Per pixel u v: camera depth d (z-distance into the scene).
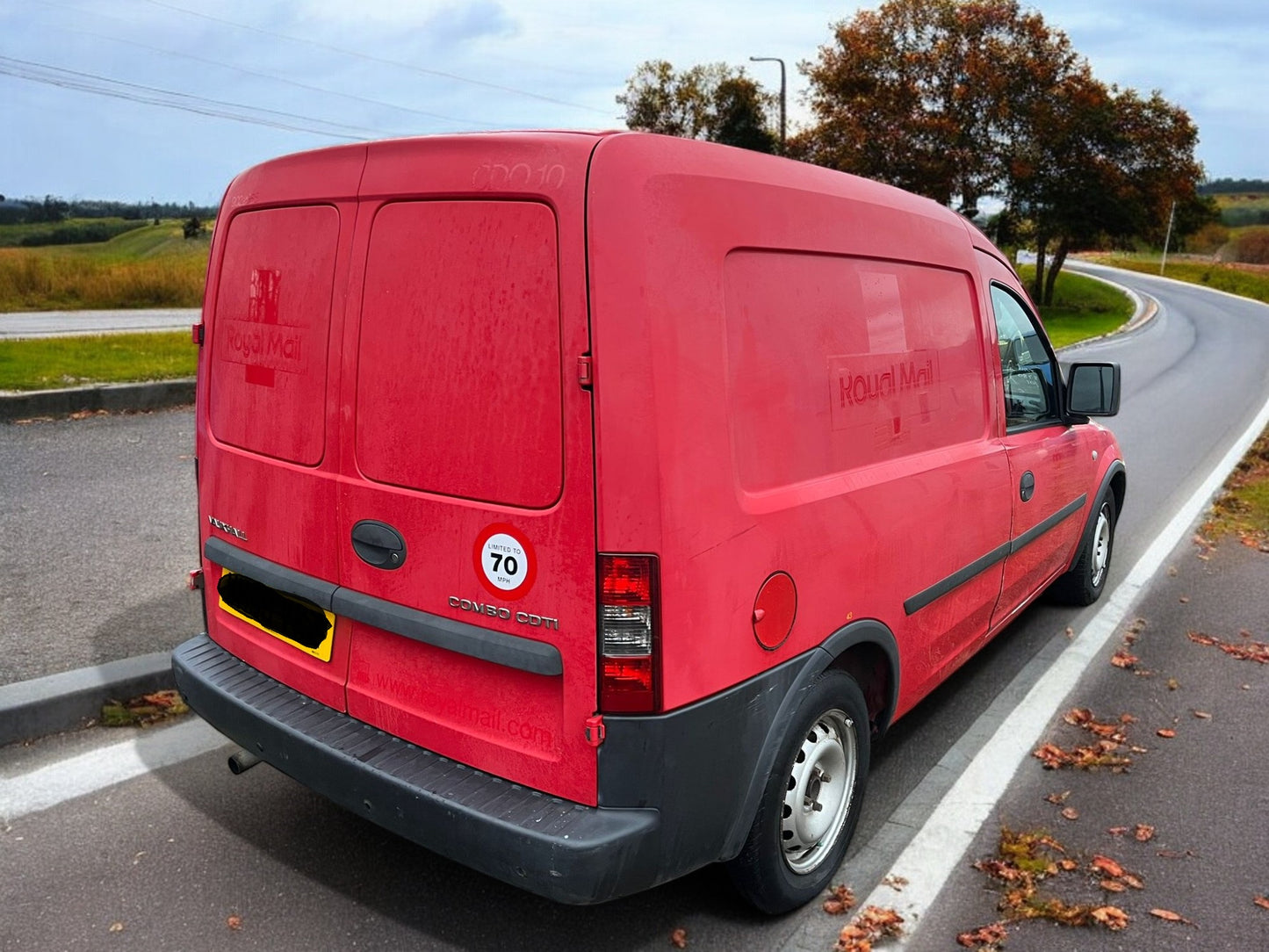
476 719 2.58
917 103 41.03
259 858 3.17
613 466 2.26
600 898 2.36
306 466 2.86
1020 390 4.35
